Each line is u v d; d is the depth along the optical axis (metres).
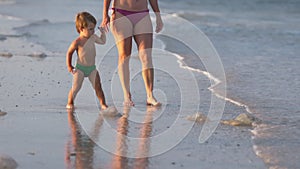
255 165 9.87
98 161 9.95
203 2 48.75
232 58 20.83
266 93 15.38
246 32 29.02
